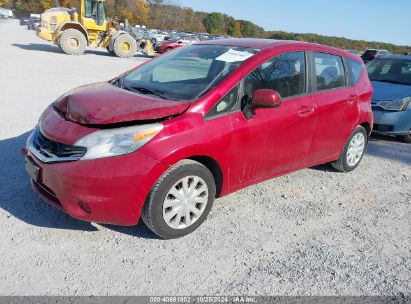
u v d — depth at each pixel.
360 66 5.50
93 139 3.11
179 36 32.41
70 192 3.11
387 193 4.95
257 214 4.09
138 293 2.82
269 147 4.06
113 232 3.54
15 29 44.75
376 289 3.04
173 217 3.44
